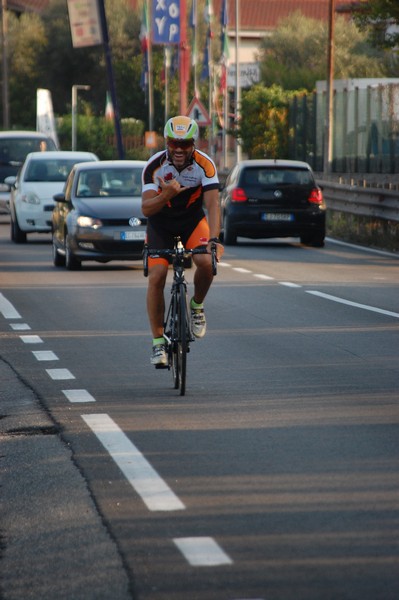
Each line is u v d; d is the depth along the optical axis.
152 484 17.16
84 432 20.66
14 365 27.73
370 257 58.41
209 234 23.72
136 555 14.04
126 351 29.81
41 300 40.62
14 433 20.73
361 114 94.50
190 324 24.78
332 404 22.78
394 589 12.82
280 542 14.42
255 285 45.19
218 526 15.10
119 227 50.69
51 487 17.12
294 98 112.81
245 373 26.36
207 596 12.69
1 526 15.33
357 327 33.72
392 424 20.95
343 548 14.16
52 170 69.19
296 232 63.97
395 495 16.44
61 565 13.75
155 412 22.30
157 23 112.31
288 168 64.56
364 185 74.50
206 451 19.12
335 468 17.94
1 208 95.81
